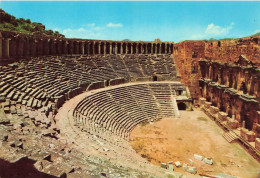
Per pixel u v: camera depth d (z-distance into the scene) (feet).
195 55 167.02
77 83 130.82
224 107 129.70
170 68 194.29
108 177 37.78
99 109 114.93
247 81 104.32
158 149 95.40
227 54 127.65
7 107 65.26
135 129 117.29
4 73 93.76
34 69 114.21
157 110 142.51
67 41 159.74
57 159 37.78
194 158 88.12
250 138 94.99
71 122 79.61
